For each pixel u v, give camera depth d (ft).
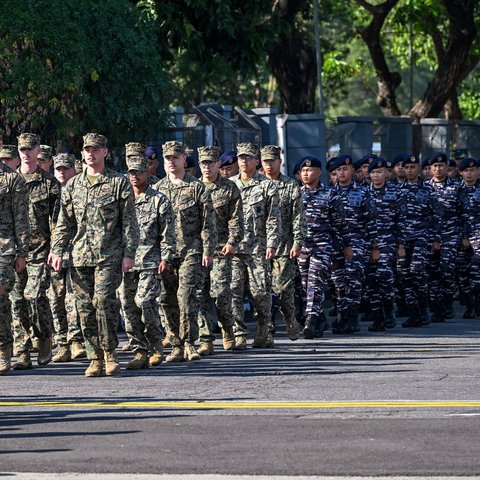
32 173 90.79
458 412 65.72
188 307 90.27
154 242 87.35
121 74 135.44
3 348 85.56
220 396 72.49
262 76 339.77
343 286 112.68
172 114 144.25
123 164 138.31
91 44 131.85
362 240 112.47
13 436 60.44
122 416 65.57
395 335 110.93
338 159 113.09
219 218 96.78
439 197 128.36
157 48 157.58
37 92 126.52
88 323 82.89
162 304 91.61
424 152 203.62
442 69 234.58
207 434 59.98
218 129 141.38
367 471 51.70
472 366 85.61
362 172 129.80
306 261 108.27
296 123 157.58
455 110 299.79
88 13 131.95
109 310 82.02
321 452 55.42
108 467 52.95
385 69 258.98
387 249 116.37
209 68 179.42
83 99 130.00
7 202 84.74
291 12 198.18
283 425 62.13
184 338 90.53
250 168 100.68
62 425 63.21
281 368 85.76
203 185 91.04
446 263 126.62
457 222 128.67
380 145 193.77
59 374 84.79
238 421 63.46
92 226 81.92
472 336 109.50
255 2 173.27
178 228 90.84
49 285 90.22
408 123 197.98
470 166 128.36
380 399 70.44
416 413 65.41
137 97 137.28
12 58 124.88
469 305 131.13
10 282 84.74
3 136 128.88
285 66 215.72
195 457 54.70
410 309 120.16
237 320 99.14
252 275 99.40
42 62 126.21
